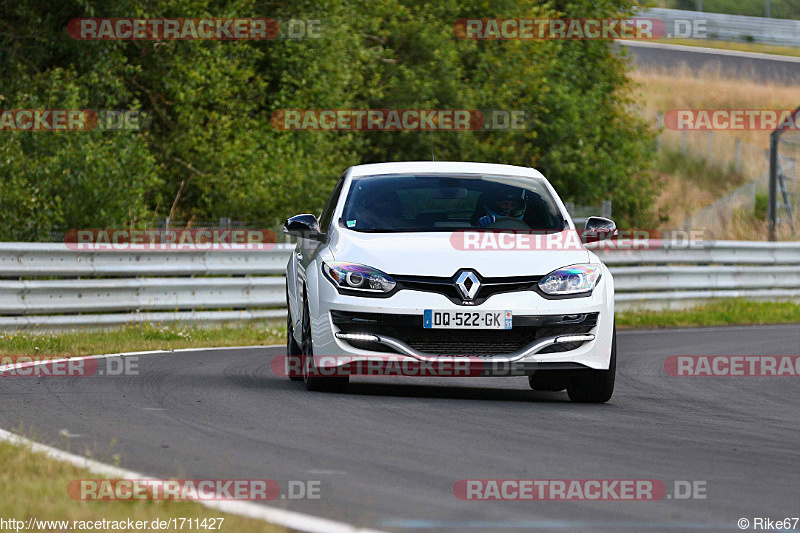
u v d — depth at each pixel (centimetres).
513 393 3156
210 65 7450
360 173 3266
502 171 3288
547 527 1523
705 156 13800
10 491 1631
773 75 17512
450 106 9125
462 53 9644
